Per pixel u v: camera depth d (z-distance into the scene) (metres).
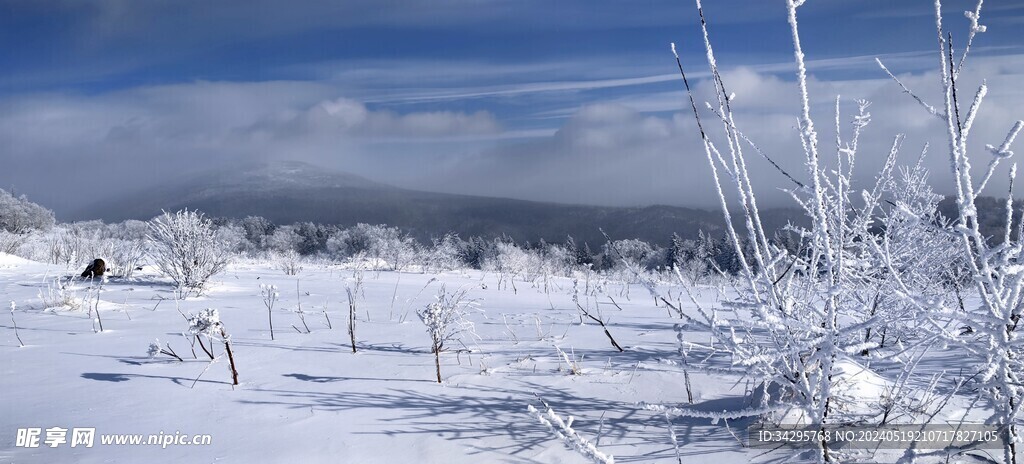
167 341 6.31
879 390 3.34
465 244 39.34
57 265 16.88
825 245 2.32
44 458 3.27
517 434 3.41
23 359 5.59
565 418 3.61
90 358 5.60
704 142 2.38
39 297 9.65
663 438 3.24
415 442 3.37
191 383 4.71
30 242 22.33
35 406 4.17
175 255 11.00
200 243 11.22
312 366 5.14
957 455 2.78
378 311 8.27
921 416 3.13
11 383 4.78
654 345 5.51
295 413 3.93
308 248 62.06
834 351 2.41
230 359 4.70
